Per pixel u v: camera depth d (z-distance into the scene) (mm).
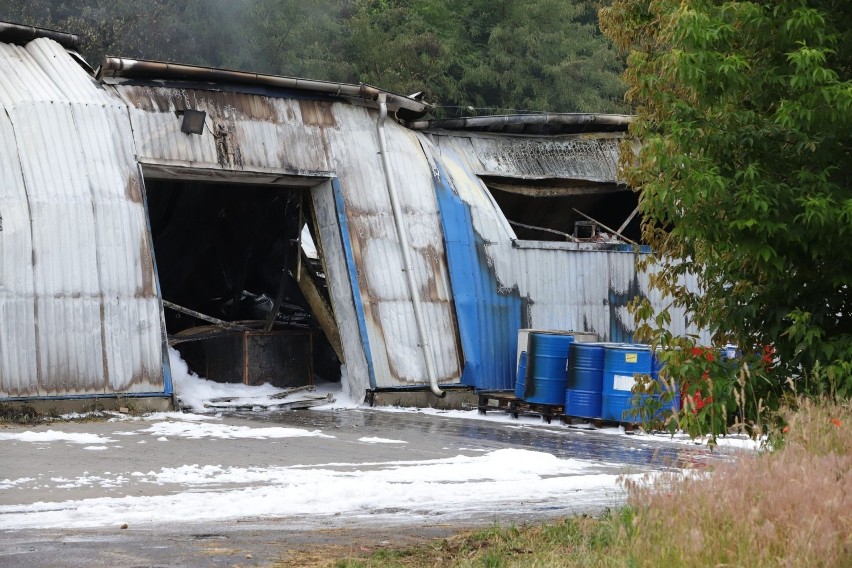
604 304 46719
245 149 41000
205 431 31891
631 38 21250
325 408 40562
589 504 20938
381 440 31359
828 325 17578
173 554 14227
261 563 13797
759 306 17656
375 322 41750
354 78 94375
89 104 38406
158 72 40219
